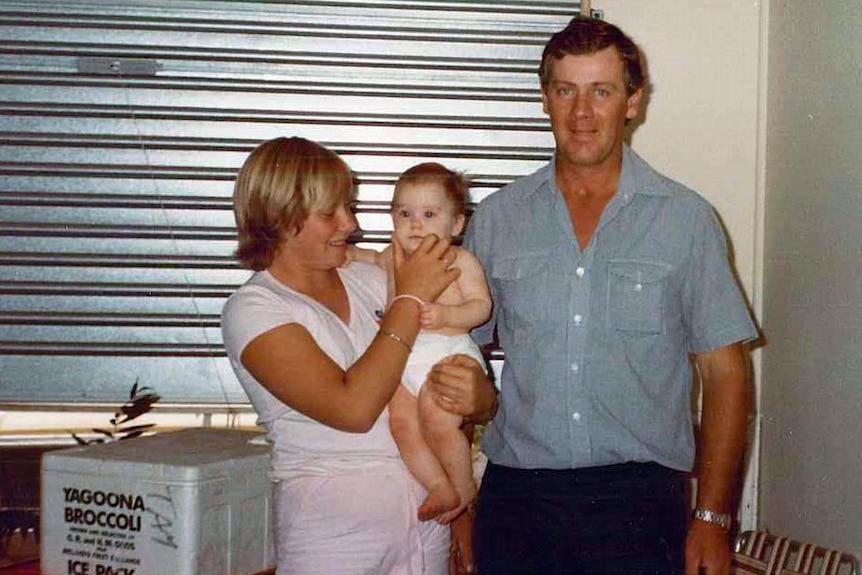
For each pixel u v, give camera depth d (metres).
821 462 2.61
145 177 2.94
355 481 1.94
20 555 2.56
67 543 2.18
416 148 2.98
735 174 2.98
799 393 2.75
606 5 2.95
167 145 2.94
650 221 2.06
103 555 2.15
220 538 2.15
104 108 2.92
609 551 2.02
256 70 2.94
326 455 1.95
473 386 2.09
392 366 1.89
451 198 2.15
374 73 2.96
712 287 2.03
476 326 2.13
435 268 1.99
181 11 2.91
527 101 2.98
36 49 2.90
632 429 2.04
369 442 1.99
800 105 2.74
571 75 1.98
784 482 2.85
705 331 2.04
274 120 2.96
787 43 2.83
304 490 1.93
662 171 2.97
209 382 2.96
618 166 2.09
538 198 2.14
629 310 2.04
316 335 1.93
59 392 2.94
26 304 2.93
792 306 2.79
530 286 2.09
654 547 2.01
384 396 1.88
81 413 2.94
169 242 2.95
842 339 2.49
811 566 2.54
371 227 2.98
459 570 2.31
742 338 2.03
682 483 2.10
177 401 2.95
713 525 2.06
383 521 1.95
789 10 2.82
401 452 2.08
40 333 2.93
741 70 2.96
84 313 2.93
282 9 2.93
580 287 2.06
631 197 2.07
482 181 2.99
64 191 2.93
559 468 2.06
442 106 2.97
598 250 2.07
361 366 1.89
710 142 2.97
